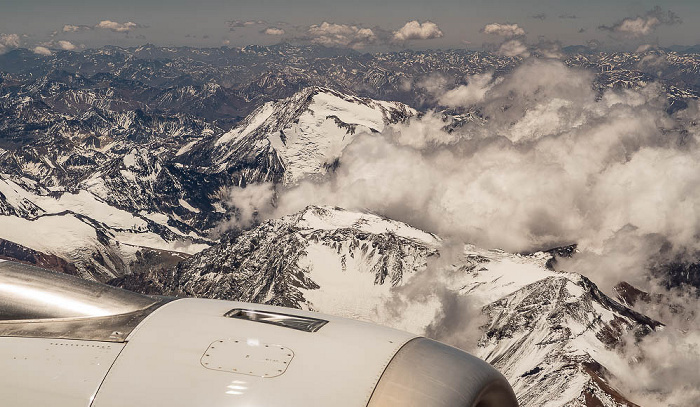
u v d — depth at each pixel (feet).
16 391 16.01
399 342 16.61
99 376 16.07
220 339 16.55
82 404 15.71
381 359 16.06
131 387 15.83
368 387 15.52
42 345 16.75
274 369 15.84
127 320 17.34
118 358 16.35
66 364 16.33
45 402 15.83
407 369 15.84
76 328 17.13
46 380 16.11
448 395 15.44
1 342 16.84
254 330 16.83
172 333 16.76
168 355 16.25
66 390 15.92
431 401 15.31
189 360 16.10
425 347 16.53
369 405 15.25
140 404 15.57
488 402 16.33
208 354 16.19
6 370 16.30
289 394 15.39
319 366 15.88
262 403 15.25
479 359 16.56
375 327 17.31
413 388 15.48
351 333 16.84
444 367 15.99
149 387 15.76
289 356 16.11
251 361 16.01
